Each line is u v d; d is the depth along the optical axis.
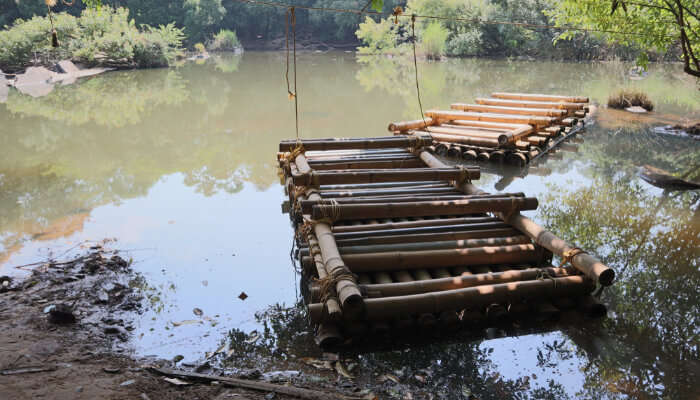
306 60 33.38
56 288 5.23
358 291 4.34
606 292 5.39
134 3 37.94
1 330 4.35
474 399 3.83
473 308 4.76
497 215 6.41
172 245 6.45
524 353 4.41
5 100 17.97
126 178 9.36
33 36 24.70
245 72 26.52
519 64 29.03
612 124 13.84
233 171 9.84
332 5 43.56
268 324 4.79
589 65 28.11
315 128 13.40
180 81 23.03
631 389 3.99
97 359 4.07
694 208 7.77
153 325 4.70
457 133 10.91
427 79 22.75
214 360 4.22
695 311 5.06
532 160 10.48
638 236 6.76
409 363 4.25
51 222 7.18
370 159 8.33
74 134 12.97
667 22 11.64
